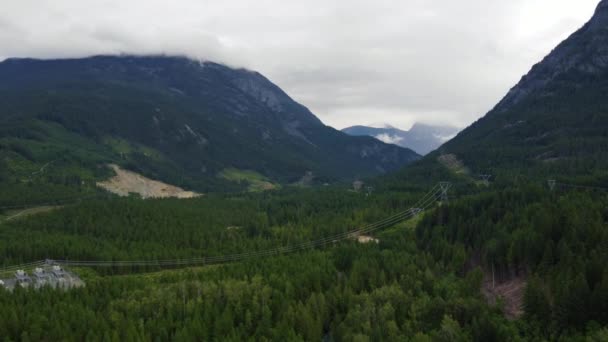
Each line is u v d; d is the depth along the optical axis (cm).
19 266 15162
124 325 10138
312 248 17000
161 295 11962
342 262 14550
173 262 16488
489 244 13675
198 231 19588
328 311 11562
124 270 15912
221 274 13912
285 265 14300
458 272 13738
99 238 18400
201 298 12006
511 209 16075
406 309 11156
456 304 10794
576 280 9612
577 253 11206
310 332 10375
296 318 10681
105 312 11194
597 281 10069
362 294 11762
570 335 9131
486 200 17350
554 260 11669
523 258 12562
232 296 12006
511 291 12031
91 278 14788
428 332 10175
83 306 11494
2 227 19212
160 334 10106
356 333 10175
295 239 18075
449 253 14325
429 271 12719
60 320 10412
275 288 12500
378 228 19362
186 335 9875
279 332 10012
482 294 11762
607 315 9150
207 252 17175
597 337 8481
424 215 18550
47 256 16100
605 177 18612
